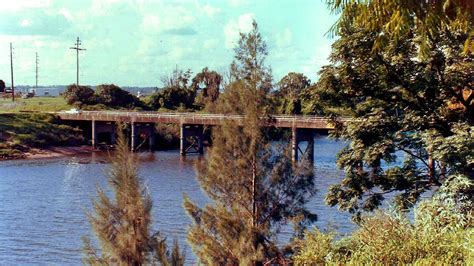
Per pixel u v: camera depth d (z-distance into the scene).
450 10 6.97
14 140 75.81
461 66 16.42
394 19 7.19
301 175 22.31
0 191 46.81
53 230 33.28
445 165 15.48
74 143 82.44
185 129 76.75
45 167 63.28
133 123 79.62
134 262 16.62
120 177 17.17
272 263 20.66
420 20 7.31
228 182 22.28
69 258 27.69
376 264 9.25
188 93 108.31
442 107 17.70
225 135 22.48
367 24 7.41
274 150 22.41
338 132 19.28
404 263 9.10
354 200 17.95
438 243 9.30
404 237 9.60
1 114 84.06
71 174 57.28
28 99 126.06
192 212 22.17
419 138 17.39
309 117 57.16
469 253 8.64
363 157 17.73
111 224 16.89
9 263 26.84
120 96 105.81
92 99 103.81
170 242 28.59
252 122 22.23
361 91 18.33
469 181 13.20
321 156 70.31
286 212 22.00
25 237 31.66
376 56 17.11
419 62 16.56
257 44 23.38
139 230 16.80
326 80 18.30
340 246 11.55
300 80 51.00
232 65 23.45
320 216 32.06
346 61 17.80
